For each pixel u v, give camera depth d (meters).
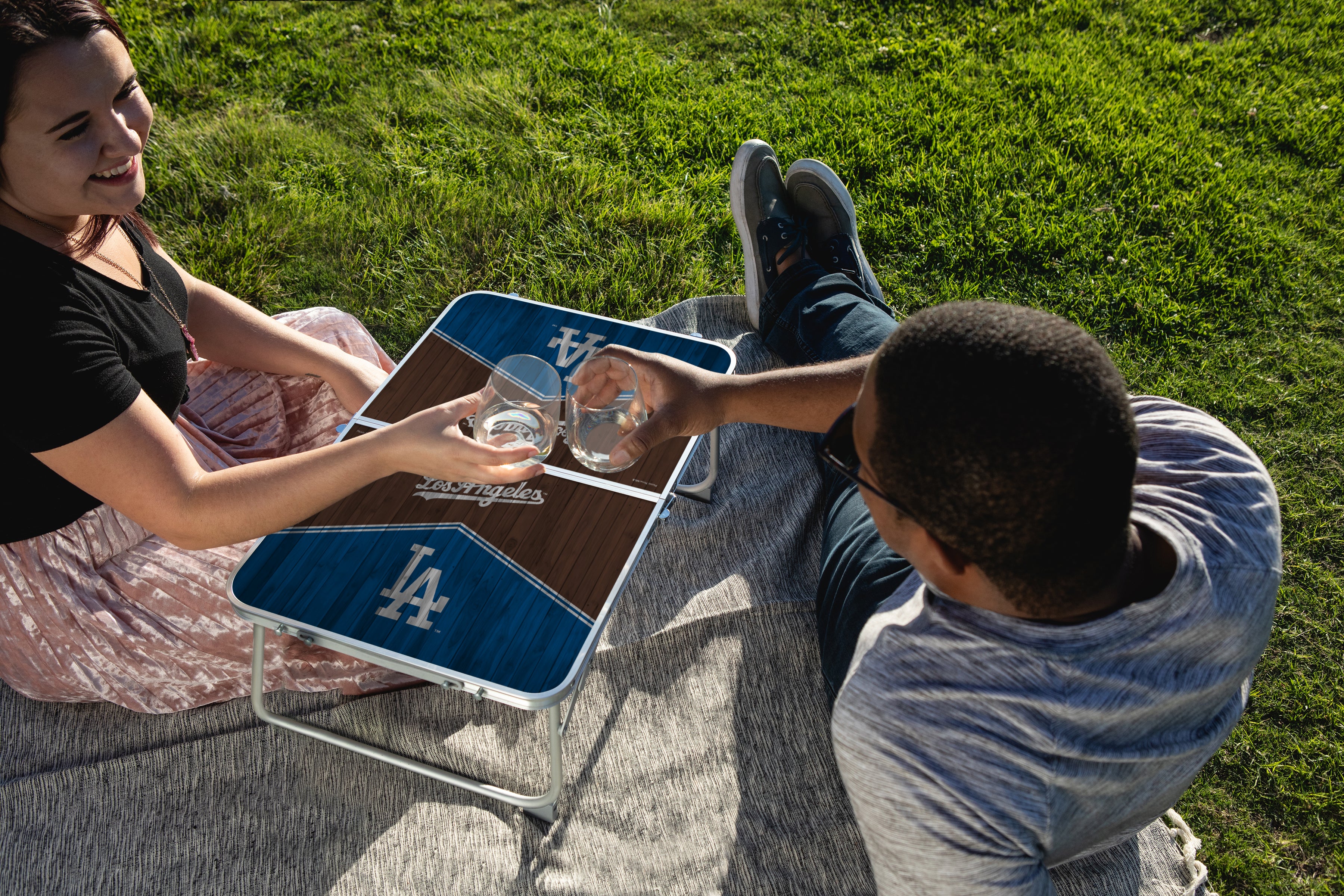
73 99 1.53
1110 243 3.59
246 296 3.39
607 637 2.32
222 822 2.00
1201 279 3.46
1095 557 1.11
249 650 2.07
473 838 1.96
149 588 1.96
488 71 4.34
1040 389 1.03
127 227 1.98
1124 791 1.31
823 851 1.95
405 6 4.70
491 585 1.83
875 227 3.63
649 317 3.39
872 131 4.06
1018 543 1.10
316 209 3.68
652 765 2.10
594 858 1.94
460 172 3.89
